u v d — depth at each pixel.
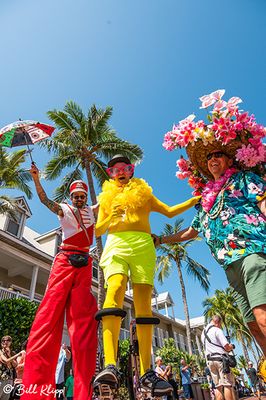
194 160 2.95
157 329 27.55
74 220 2.88
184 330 34.56
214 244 2.34
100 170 16.39
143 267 2.78
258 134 2.50
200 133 2.67
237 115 2.56
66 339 14.95
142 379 2.41
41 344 2.31
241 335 32.22
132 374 2.89
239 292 2.20
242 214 2.22
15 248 14.78
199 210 2.79
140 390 2.67
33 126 3.08
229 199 2.33
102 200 3.26
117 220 3.01
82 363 2.32
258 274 1.96
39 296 18.12
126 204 3.05
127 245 2.83
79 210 2.96
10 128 2.92
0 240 14.10
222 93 2.65
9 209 15.17
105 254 2.89
